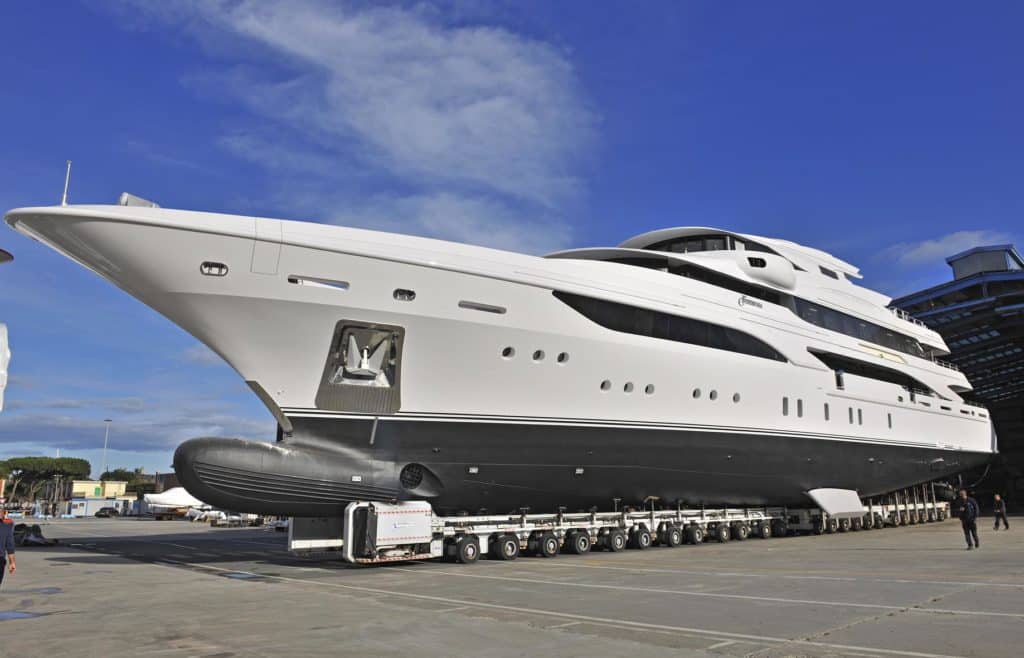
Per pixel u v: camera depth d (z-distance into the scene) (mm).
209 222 12039
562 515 15992
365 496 13547
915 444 25531
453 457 14102
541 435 14781
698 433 17078
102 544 23156
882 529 25672
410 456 13805
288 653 6227
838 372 21922
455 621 7789
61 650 6379
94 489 93500
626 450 15906
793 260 22719
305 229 12719
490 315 13844
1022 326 36062
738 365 17953
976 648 6121
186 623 7754
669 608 8562
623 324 15742
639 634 7016
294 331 12695
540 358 14492
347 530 12969
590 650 6312
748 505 20500
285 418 13016
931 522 29766
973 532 16375
